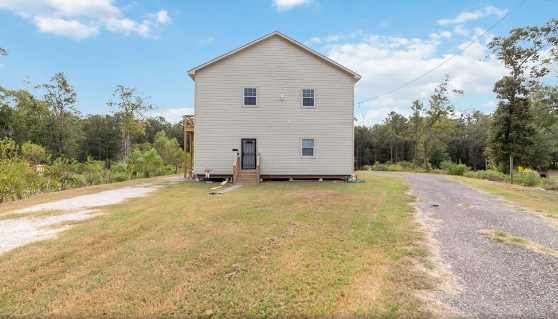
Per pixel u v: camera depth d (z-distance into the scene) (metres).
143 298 3.17
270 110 15.52
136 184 14.16
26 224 6.19
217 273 3.78
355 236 5.42
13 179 10.66
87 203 8.71
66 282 3.53
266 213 7.31
